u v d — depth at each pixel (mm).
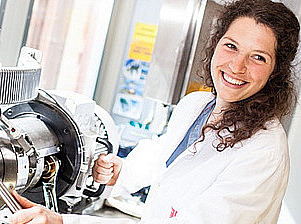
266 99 1296
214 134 1365
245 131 1279
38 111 1395
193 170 1336
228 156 1292
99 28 2680
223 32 1358
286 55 1277
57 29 2389
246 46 1230
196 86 2346
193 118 1532
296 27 1287
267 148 1240
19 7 2049
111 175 1617
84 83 2701
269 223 1309
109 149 1668
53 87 2498
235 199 1201
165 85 2352
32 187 1334
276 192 1264
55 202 1347
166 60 2336
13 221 1148
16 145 1171
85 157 1399
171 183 1366
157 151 1730
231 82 1258
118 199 2180
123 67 2746
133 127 2576
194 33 2301
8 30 2018
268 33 1229
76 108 1400
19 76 1082
